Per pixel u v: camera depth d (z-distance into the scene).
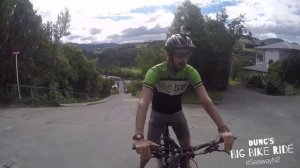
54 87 20.45
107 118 11.82
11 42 16.33
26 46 17.25
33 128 9.71
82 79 37.25
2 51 15.96
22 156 6.92
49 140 8.27
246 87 42.66
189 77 3.85
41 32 18.14
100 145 7.79
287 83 34.28
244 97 24.75
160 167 3.62
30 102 16.05
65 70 26.23
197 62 23.77
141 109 3.43
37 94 17.69
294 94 31.22
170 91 3.99
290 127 10.45
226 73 27.84
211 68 25.83
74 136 8.72
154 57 23.69
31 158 6.79
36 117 11.84
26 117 11.78
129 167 6.25
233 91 30.88
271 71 37.81
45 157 6.86
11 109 14.00
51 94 18.73
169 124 4.32
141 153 2.84
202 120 11.39
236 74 51.19
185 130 4.39
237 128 10.16
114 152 7.20
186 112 13.73
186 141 4.43
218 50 24.67
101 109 14.79
